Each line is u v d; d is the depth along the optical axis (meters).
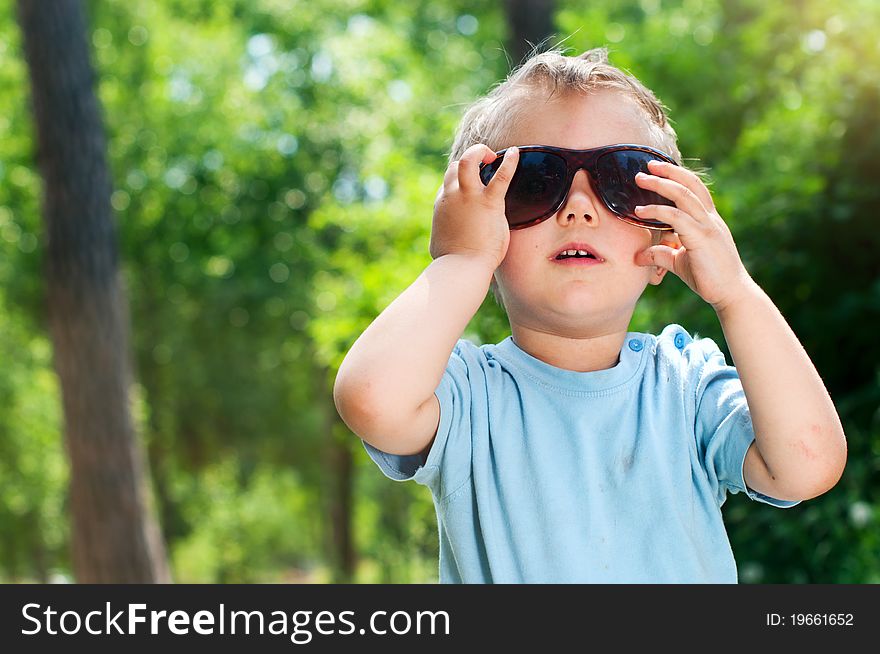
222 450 20.75
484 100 1.78
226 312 18.12
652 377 1.66
